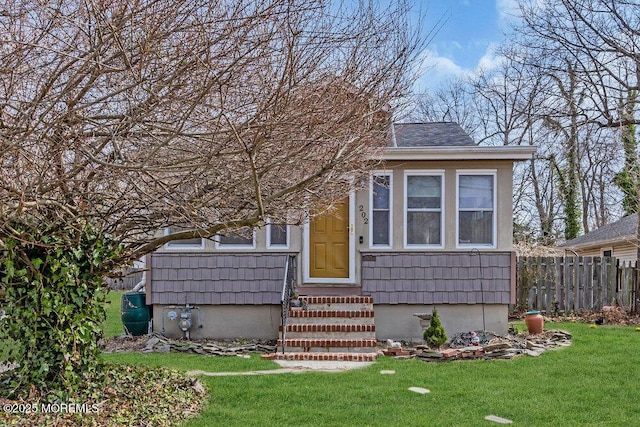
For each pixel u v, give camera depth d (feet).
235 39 14.53
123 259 20.52
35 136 14.58
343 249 37.19
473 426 18.16
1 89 14.44
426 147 35.45
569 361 28.07
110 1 13.14
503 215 36.32
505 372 25.93
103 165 15.01
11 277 18.34
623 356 29.14
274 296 36.50
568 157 88.89
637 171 54.54
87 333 19.60
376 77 17.79
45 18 14.14
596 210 96.43
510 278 36.14
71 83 14.28
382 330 36.40
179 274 36.73
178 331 36.65
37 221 18.07
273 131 15.48
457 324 36.27
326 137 16.46
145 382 21.89
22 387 18.81
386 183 36.81
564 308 48.16
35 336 18.58
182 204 16.83
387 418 18.98
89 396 19.38
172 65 14.44
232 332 36.63
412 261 36.52
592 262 48.21
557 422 18.61
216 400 21.17
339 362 28.94
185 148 16.65
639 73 57.47
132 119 14.64
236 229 19.52
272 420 18.69
